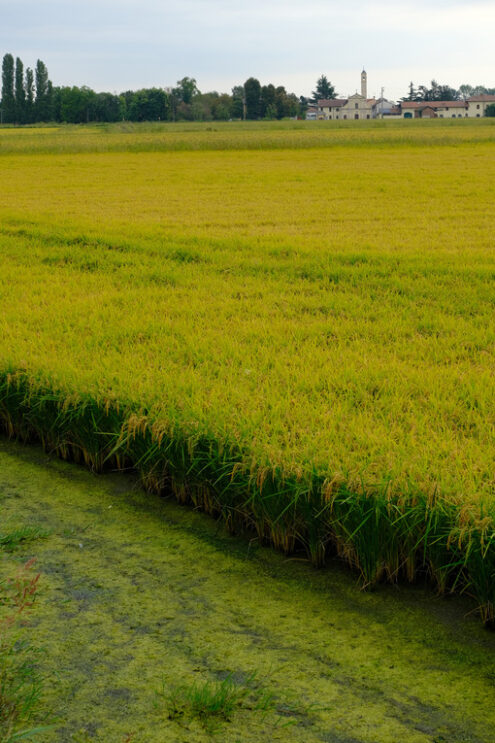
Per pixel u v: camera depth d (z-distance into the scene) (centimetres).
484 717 271
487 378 539
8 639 312
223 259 1062
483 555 311
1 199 1844
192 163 2945
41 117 13362
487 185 1966
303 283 929
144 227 1331
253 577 374
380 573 366
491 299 812
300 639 319
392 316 760
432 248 1127
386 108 15512
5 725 259
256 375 550
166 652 306
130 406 471
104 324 729
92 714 267
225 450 410
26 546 399
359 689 285
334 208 1605
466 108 14312
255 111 15362
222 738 256
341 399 501
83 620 328
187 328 702
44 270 1038
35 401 529
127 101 14300
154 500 464
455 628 332
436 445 406
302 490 366
